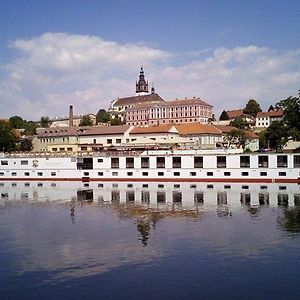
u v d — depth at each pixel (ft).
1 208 207.31
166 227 151.33
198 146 398.42
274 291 89.10
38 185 321.73
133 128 569.64
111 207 202.49
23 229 153.89
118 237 137.08
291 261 107.34
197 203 208.44
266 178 303.07
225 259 110.22
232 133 620.90
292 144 478.59
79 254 118.01
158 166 330.34
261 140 557.33
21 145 646.74
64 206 209.77
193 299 86.02
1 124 608.19
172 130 554.46
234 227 148.97
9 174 370.32
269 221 158.51
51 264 109.29
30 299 87.56
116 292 90.02
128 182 330.54
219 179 314.35
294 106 386.32
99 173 347.36
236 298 86.07
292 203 200.13
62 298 87.61
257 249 118.83
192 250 119.14
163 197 234.58
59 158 357.61
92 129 599.98
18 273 102.89
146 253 117.29
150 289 91.20
